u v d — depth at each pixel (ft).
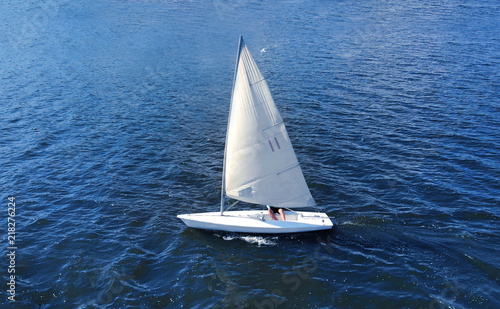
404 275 70.79
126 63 208.44
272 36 253.24
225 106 158.71
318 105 153.07
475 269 71.77
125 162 115.55
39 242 81.87
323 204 93.40
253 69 74.54
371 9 318.24
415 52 213.05
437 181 100.89
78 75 189.78
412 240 79.97
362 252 77.25
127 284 70.85
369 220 86.79
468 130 128.67
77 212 92.22
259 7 331.98
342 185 101.19
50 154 119.44
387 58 205.46
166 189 102.01
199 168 112.47
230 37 253.85
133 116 147.74
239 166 82.12
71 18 293.23
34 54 217.56
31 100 159.53
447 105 148.56
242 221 84.84
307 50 223.92
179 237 83.41
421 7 320.50
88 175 108.27
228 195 85.40
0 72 189.67
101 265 75.36
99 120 143.74
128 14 306.96
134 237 83.46
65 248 80.07
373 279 70.38
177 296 68.28
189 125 141.08
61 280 71.82
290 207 85.30
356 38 243.40
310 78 182.29
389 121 137.69
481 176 102.58
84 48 230.48
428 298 65.72
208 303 66.69
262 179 82.53
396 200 93.86
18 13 301.84
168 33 262.67
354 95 161.58
